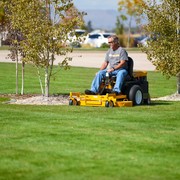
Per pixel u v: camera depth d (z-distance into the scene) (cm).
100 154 1562
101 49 9962
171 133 1877
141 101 2667
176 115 2292
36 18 2761
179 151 1612
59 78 4512
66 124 2025
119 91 2570
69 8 2797
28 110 2406
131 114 2305
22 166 1436
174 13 2967
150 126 2009
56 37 2772
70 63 6341
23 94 3306
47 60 2831
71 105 2625
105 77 2609
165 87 3906
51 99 2811
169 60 2967
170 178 1348
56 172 1382
